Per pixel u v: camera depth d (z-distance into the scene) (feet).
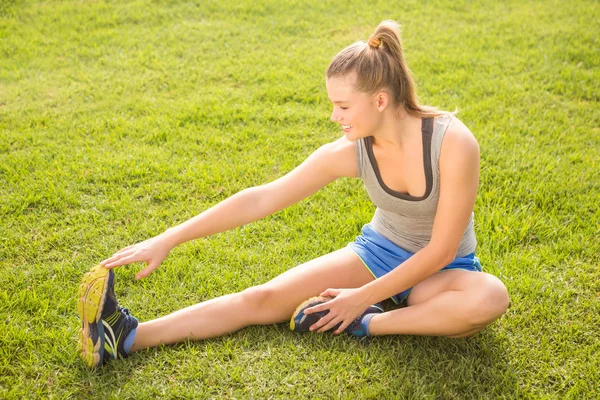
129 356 7.74
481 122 14.58
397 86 6.91
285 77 17.07
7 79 16.96
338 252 8.59
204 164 12.63
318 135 14.11
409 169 7.38
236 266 9.61
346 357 7.82
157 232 10.43
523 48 19.24
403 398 7.22
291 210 11.09
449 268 8.08
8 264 9.54
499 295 7.46
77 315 8.49
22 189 11.51
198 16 21.99
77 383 7.32
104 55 18.70
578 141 13.76
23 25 20.86
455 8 23.20
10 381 7.35
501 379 7.55
